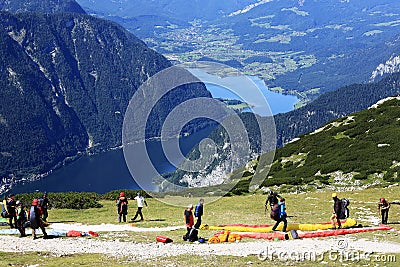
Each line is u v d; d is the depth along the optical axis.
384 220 37.91
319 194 62.00
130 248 30.44
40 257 28.52
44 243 32.69
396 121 100.88
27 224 35.91
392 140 88.69
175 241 32.34
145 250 29.69
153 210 51.38
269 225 36.59
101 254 29.02
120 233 36.25
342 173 77.44
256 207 52.81
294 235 32.12
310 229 35.47
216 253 28.08
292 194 65.62
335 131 106.50
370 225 36.97
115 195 63.06
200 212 32.06
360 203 50.91
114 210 52.84
